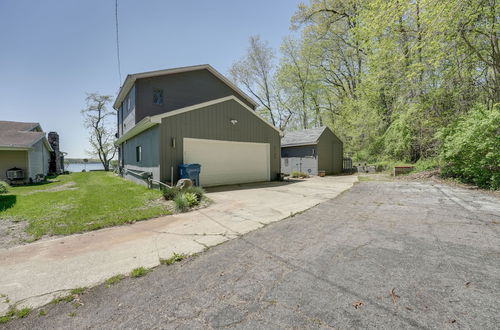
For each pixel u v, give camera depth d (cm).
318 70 2264
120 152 1600
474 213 430
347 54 2009
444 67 962
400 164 1352
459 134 756
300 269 234
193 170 771
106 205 539
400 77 1175
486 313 161
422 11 788
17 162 1175
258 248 293
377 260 249
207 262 256
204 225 396
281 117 2761
